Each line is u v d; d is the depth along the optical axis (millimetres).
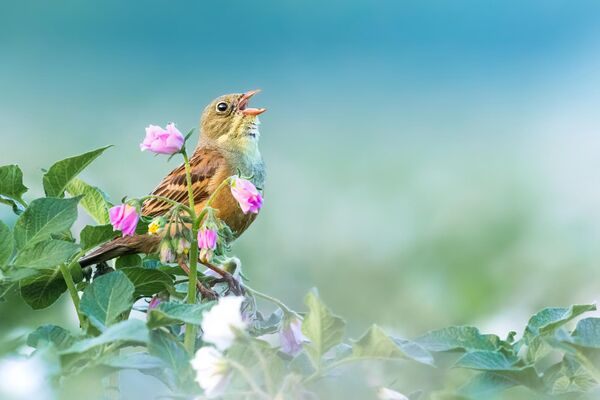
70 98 37625
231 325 4477
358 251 13211
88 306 4922
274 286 12797
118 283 4969
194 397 4609
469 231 13812
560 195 16219
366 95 51938
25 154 22672
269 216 15125
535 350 5137
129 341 4766
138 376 5754
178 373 4672
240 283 5859
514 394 5156
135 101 35938
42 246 5152
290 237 14289
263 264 12992
